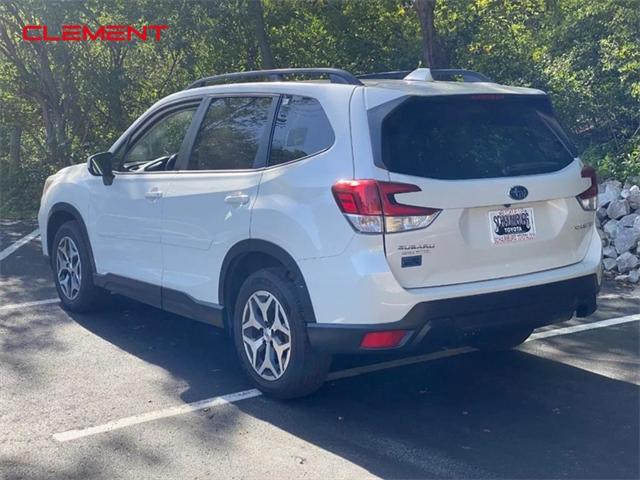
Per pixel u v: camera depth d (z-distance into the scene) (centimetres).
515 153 548
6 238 1198
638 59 1273
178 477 457
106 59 1536
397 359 652
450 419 538
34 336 707
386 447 495
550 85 1316
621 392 582
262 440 504
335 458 480
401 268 498
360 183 497
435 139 522
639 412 547
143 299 672
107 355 659
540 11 1556
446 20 1470
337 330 508
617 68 1294
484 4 1455
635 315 779
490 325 522
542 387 593
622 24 1325
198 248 608
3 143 1655
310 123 547
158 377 611
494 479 456
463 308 510
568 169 563
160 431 516
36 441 502
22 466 470
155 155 679
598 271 576
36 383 597
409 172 505
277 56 1551
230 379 607
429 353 663
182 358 654
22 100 1622
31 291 861
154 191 648
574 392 583
